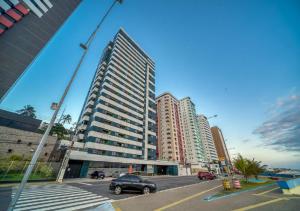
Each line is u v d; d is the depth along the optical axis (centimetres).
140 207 743
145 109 6191
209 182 2288
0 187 1312
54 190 1294
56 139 3412
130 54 6512
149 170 4800
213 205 784
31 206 754
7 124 3167
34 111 5628
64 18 2675
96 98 4850
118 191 1166
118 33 6347
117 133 4494
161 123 8338
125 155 4397
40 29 2283
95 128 3962
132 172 4009
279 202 834
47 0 2392
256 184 1806
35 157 438
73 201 890
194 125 10394
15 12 1966
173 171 5625
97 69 6212
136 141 5009
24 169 2003
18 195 383
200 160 9200
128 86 5634
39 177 2008
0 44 1802
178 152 7519
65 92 588
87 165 3241
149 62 7906
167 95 8944
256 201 866
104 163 3694
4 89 1830
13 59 1931
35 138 3080
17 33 1988
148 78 7156
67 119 5672
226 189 1330
